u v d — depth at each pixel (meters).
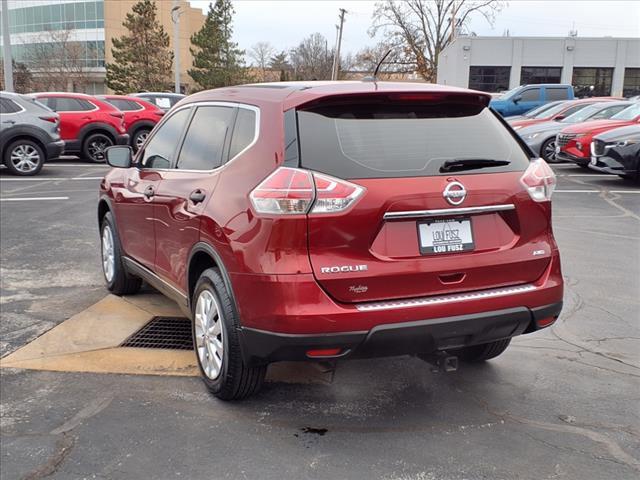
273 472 3.07
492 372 4.23
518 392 3.94
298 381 4.09
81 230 8.65
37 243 7.89
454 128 3.58
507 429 3.48
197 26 82.88
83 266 6.84
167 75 55.56
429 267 3.26
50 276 6.47
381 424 3.54
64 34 62.22
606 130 13.91
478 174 3.43
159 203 4.44
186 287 4.08
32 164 14.21
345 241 3.14
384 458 3.19
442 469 3.09
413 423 3.55
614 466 3.13
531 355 4.52
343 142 3.29
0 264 6.91
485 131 3.66
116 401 3.81
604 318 5.25
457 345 3.41
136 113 18.34
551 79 40.62
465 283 3.37
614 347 4.66
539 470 3.09
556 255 3.68
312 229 3.12
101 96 18.42
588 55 40.28
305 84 3.68
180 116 4.68
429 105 3.61
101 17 70.69
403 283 3.23
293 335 3.11
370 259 3.19
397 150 3.35
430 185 3.27
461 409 3.72
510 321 3.46
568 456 3.21
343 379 4.12
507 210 3.49
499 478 3.03
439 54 47.12
